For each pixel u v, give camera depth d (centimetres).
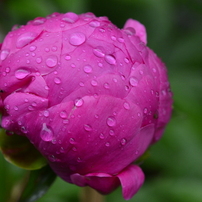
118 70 22
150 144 24
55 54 22
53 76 22
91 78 22
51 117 22
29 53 22
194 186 31
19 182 28
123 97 22
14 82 22
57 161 22
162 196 31
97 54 22
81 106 21
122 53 22
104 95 21
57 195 30
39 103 22
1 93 22
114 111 22
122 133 22
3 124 22
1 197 28
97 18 23
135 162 24
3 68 22
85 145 22
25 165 23
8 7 31
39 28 22
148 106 22
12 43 23
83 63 22
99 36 22
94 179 22
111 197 31
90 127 21
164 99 23
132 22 25
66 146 22
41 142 22
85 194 27
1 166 28
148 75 22
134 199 31
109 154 22
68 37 22
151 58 23
